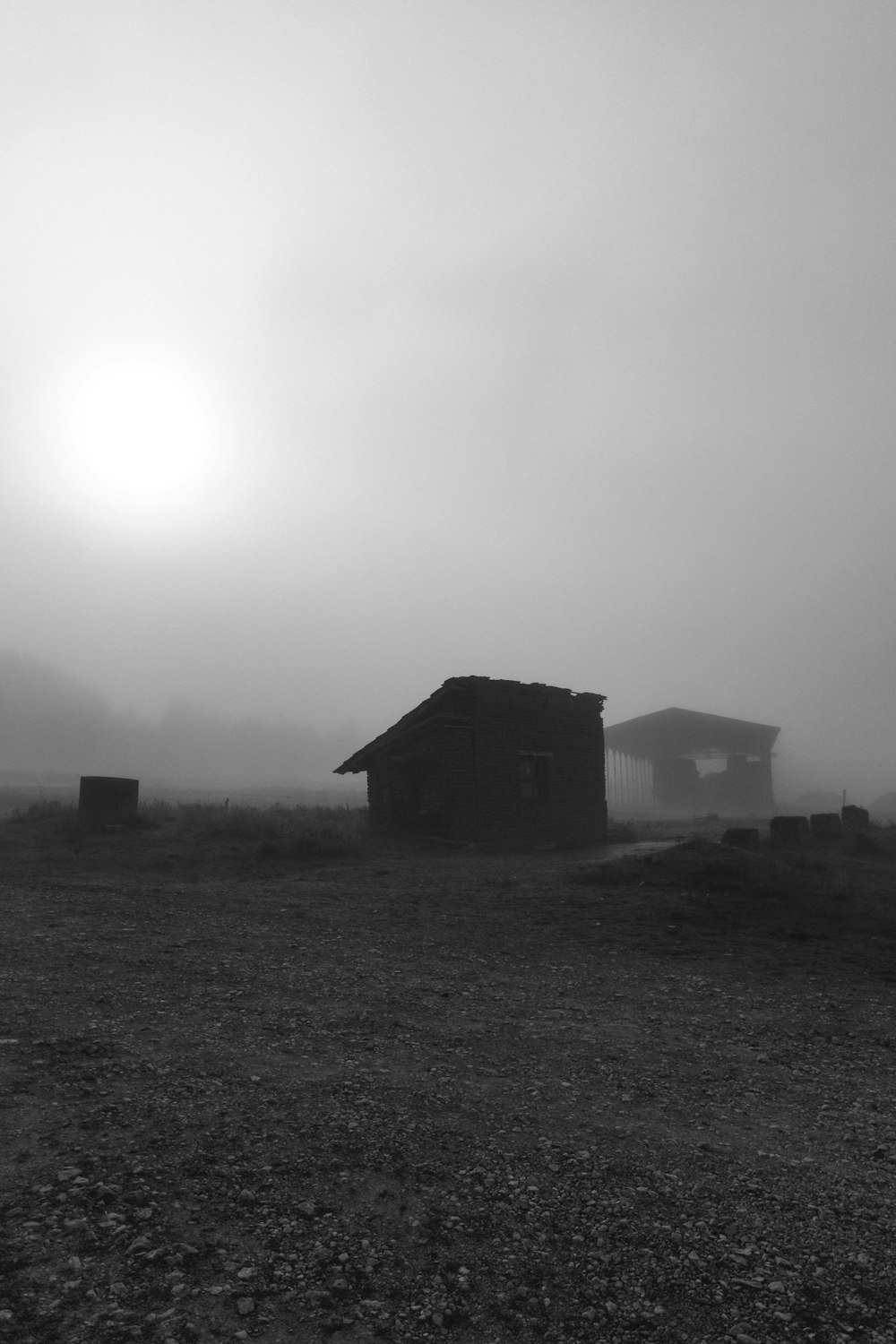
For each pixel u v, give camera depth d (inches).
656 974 405.4
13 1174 188.7
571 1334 146.7
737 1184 201.6
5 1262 157.0
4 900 555.8
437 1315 149.8
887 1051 302.5
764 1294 158.7
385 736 1107.9
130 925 485.4
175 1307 147.9
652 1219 183.6
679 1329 148.7
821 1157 218.2
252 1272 158.6
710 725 2677.2
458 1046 293.1
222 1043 282.4
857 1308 155.3
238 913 537.6
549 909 558.6
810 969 415.8
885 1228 183.3
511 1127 227.9
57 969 371.6
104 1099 230.5
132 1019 304.5
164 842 845.2
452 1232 175.6
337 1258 164.6
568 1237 175.6
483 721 1034.1
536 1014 335.6
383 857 855.1
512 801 1048.2
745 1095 258.8
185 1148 204.4
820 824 1044.5
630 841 1165.7
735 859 644.1
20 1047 268.5
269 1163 199.5
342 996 349.4
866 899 584.4
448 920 526.3
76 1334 140.1
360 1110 232.5
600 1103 248.2
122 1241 165.3
